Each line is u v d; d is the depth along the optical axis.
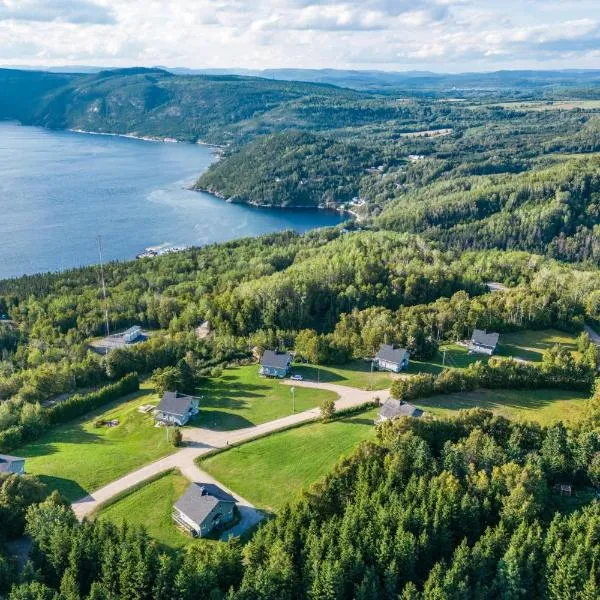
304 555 90.06
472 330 197.38
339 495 102.75
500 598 85.81
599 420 123.19
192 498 107.75
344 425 142.50
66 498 114.25
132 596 85.06
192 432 142.50
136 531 95.75
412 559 88.25
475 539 95.94
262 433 140.12
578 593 82.88
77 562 89.06
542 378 158.50
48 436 147.38
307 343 183.25
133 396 169.75
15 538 101.88
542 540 90.44
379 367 178.75
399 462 106.56
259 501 113.88
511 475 101.62
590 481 108.88
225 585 88.19
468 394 153.88
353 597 85.81
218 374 177.00
